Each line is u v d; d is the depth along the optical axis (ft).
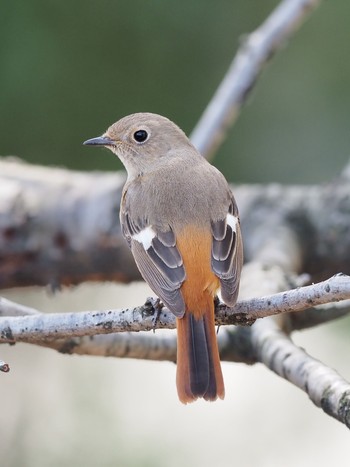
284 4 39.88
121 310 25.21
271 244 36.14
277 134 43.78
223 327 29.35
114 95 41.73
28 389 46.14
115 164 42.91
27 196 39.04
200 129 39.29
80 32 41.09
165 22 41.70
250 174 44.06
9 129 41.57
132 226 28.27
